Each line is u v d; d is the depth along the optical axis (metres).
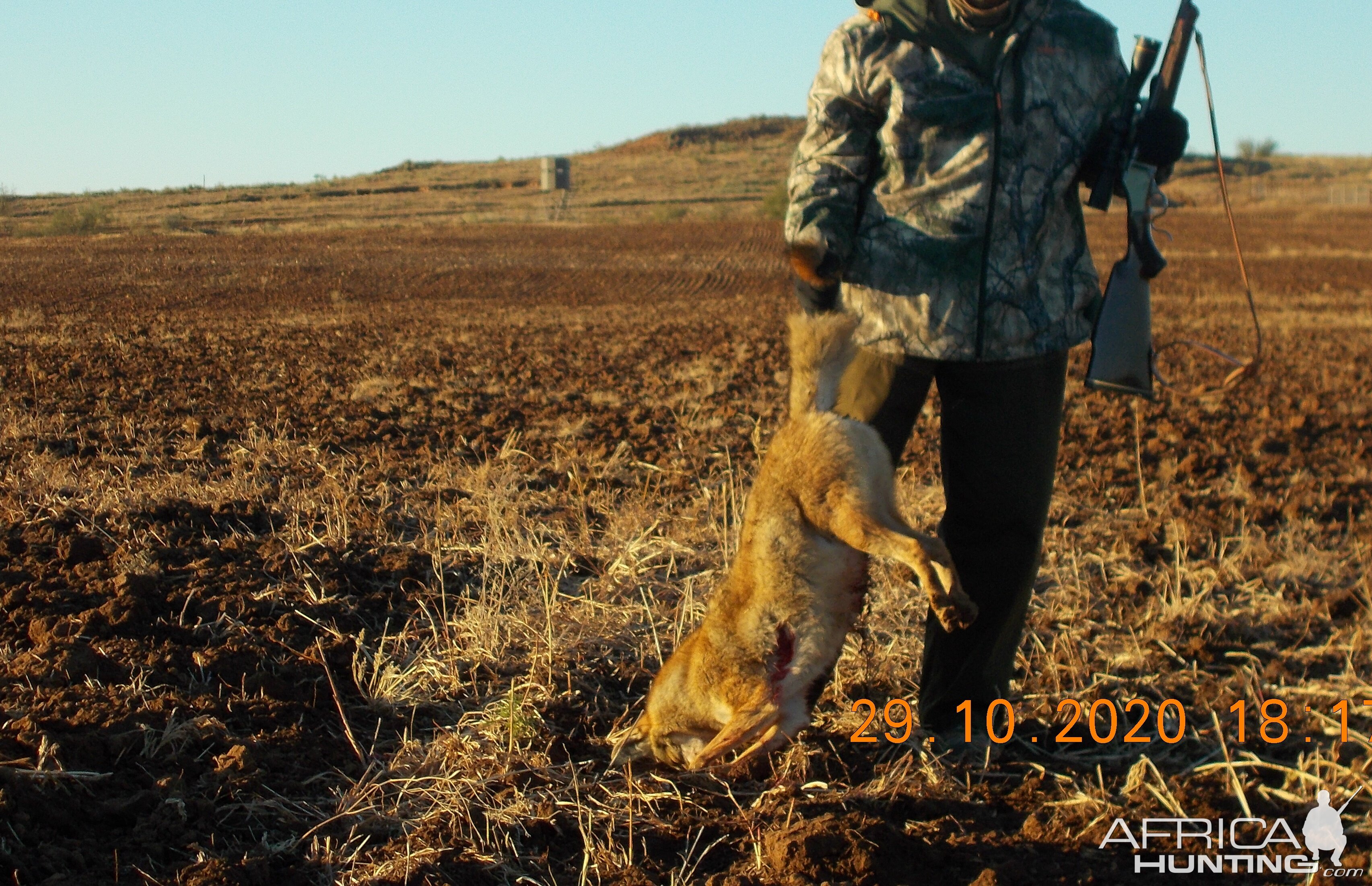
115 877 3.54
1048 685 5.42
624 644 5.79
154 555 6.30
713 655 4.39
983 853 4.02
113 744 4.16
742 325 20.11
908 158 4.27
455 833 3.99
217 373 13.56
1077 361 15.04
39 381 12.47
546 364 15.03
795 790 4.48
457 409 11.65
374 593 6.23
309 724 4.75
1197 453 10.05
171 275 27.36
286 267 29.97
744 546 4.33
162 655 4.98
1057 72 4.21
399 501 8.01
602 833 4.12
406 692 5.05
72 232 42.31
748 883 3.79
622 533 7.34
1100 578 6.92
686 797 4.42
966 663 4.73
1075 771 4.64
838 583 4.17
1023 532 4.59
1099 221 45.66
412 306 22.78
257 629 5.53
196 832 3.82
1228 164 93.00
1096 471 9.54
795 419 4.18
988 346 4.30
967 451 4.51
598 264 33.03
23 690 4.48
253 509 7.34
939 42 4.16
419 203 62.28
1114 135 4.38
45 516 6.89
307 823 4.01
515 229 45.44
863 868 3.80
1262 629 6.15
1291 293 26.41
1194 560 7.29
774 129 112.25
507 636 5.69
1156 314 22.28
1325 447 10.81
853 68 4.28
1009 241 4.26
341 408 11.39
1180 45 4.23
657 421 11.26
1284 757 4.75
